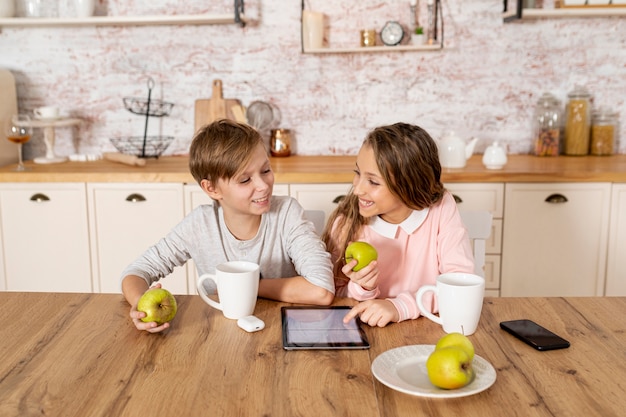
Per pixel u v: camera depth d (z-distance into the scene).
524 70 3.00
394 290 1.59
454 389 0.93
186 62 3.05
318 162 2.86
